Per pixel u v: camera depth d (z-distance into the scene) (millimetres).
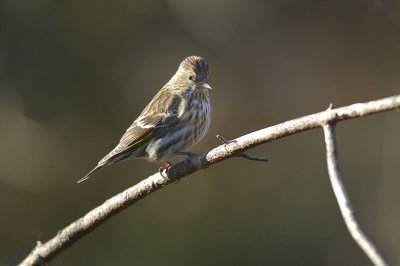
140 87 16062
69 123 15656
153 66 16172
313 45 17016
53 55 15805
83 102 15820
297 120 5004
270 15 16891
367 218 14766
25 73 15641
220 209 15758
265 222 15547
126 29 16203
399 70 16875
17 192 15281
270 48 16812
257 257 15180
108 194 15531
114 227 15266
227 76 16531
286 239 15266
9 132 15359
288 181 15898
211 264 15211
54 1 15859
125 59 16125
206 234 15445
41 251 6688
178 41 16344
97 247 15078
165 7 16297
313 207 15469
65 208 15359
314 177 15820
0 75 15500
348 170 15477
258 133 5336
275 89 16656
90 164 15555
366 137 15578
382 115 15539
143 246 15227
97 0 16031
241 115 16484
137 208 15461
